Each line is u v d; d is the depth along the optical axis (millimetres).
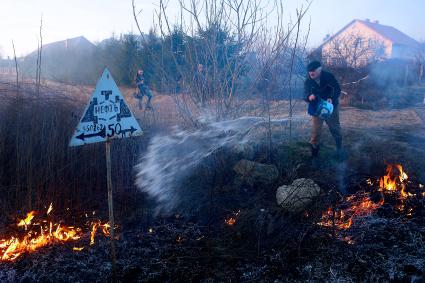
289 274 3387
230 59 6020
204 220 4637
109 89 3279
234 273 3477
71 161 5340
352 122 8133
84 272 3594
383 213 4250
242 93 6117
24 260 3797
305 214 4293
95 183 5586
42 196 4977
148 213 4863
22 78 6160
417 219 4074
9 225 4473
